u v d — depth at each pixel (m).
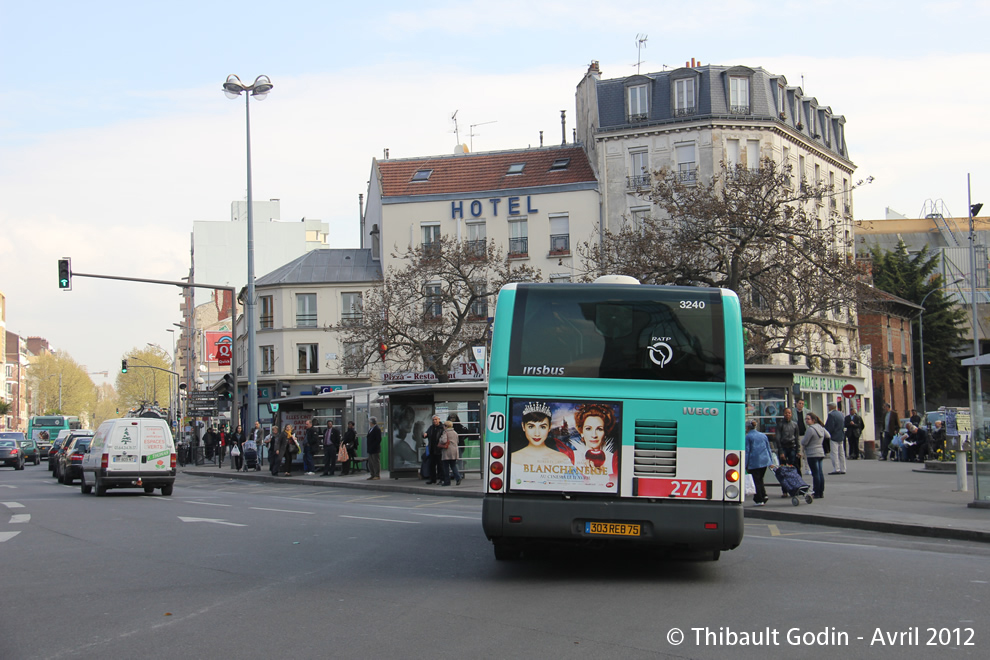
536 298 10.27
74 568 11.21
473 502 22.75
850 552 12.48
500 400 10.09
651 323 10.12
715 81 52.78
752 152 52.81
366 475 35.38
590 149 56.12
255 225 86.75
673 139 52.97
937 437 35.03
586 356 10.09
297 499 24.47
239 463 44.16
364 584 9.83
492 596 9.09
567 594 9.20
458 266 42.00
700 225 32.06
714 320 10.12
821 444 20.02
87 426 173.50
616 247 34.59
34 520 17.73
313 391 58.94
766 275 31.83
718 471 9.91
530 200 55.56
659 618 8.01
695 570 10.78
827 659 6.66
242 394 61.72
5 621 8.12
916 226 86.25
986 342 73.06
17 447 54.84
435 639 7.25
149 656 6.84
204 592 9.42
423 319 41.53
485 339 40.59
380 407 38.59
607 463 9.95
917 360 69.06
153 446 26.06
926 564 11.28
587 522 9.86
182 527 15.93
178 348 130.12
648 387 10.00
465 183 57.22
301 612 8.34
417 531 15.09
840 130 61.69
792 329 32.06
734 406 9.98
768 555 12.12
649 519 9.81
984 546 13.53
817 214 56.69
